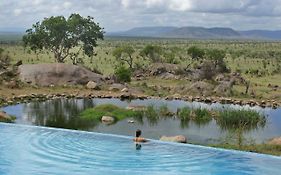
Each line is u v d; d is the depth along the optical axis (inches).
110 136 813.9
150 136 995.3
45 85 1915.6
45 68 2028.8
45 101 1544.0
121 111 1288.1
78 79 2033.7
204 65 2559.1
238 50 5954.7
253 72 3009.4
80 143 748.0
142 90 1945.1
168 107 1464.1
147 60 3833.7
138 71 2778.1
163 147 733.9
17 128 868.0
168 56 3363.7
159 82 2402.8
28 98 1553.9
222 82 2222.0
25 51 4633.4
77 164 622.8
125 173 585.9
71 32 2733.8
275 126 1170.0
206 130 1087.6
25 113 1261.1
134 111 1314.0
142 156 673.6
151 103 1571.1
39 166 610.5
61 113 1288.1
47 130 855.7
